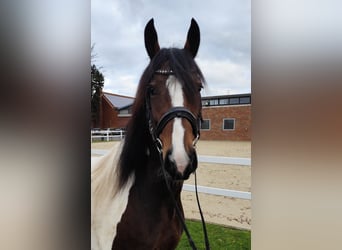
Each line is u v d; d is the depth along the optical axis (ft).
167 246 3.14
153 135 2.70
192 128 2.56
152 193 2.92
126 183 3.08
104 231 3.26
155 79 2.64
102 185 3.46
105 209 3.28
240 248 4.47
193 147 2.56
